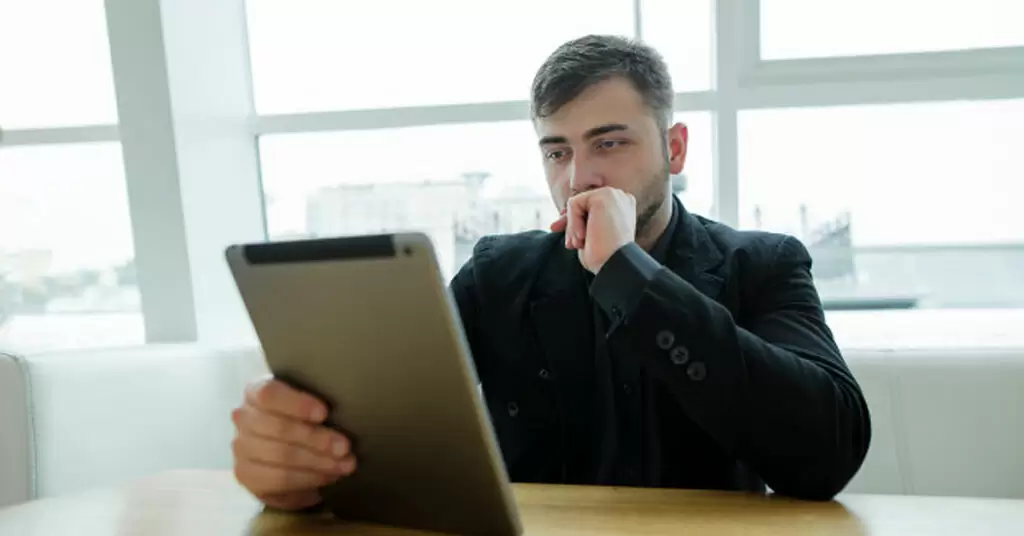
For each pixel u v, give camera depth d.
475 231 1.86
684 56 1.70
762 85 1.63
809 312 0.91
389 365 0.54
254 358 1.53
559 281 0.98
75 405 1.28
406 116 1.83
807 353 0.81
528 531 0.61
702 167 1.71
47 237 1.92
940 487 1.17
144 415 1.38
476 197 1.85
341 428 0.60
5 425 1.22
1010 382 1.17
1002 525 0.59
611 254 0.71
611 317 0.71
